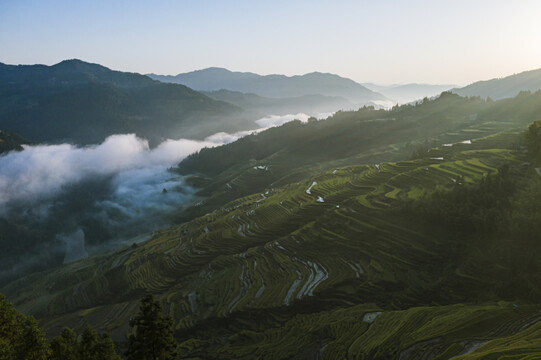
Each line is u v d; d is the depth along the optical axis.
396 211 98.25
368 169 157.00
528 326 55.38
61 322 102.12
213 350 73.38
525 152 115.06
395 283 77.94
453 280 73.06
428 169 117.56
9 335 47.62
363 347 59.66
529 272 68.69
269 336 73.12
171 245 134.38
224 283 94.56
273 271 93.75
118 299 110.62
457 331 57.00
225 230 129.00
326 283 83.00
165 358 46.38
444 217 86.81
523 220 75.88
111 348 50.12
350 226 100.56
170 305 93.00
